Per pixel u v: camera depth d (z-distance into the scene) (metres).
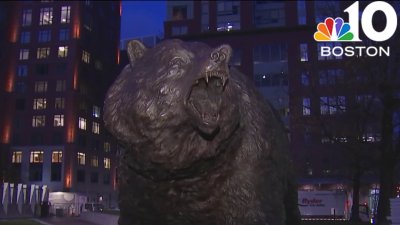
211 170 3.12
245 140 3.30
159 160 2.93
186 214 3.29
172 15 55.72
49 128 55.19
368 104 17.09
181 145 2.91
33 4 58.59
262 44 44.12
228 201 3.22
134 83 3.06
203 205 3.22
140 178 3.21
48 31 57.88
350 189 31.91
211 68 2.72
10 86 57.12
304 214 30.17
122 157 3.42
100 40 62.53
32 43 57.81
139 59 3.30
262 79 42.91
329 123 18.45
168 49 3.07
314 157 31.23
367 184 33.78
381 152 16.53
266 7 51.53
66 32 57.53
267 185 3.39
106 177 60.25
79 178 55.41
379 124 18.66
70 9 58.00
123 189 3.42
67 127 54.81
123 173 3.39
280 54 43.53
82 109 57.06
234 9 50.97
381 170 16.59
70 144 54.38
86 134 57.44
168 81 2.90
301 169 31.69
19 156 55.16
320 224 15.02
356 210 22.11
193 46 3.13
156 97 2.90
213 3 51.59
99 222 23.42
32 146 55.06
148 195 3.25
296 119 19.81
